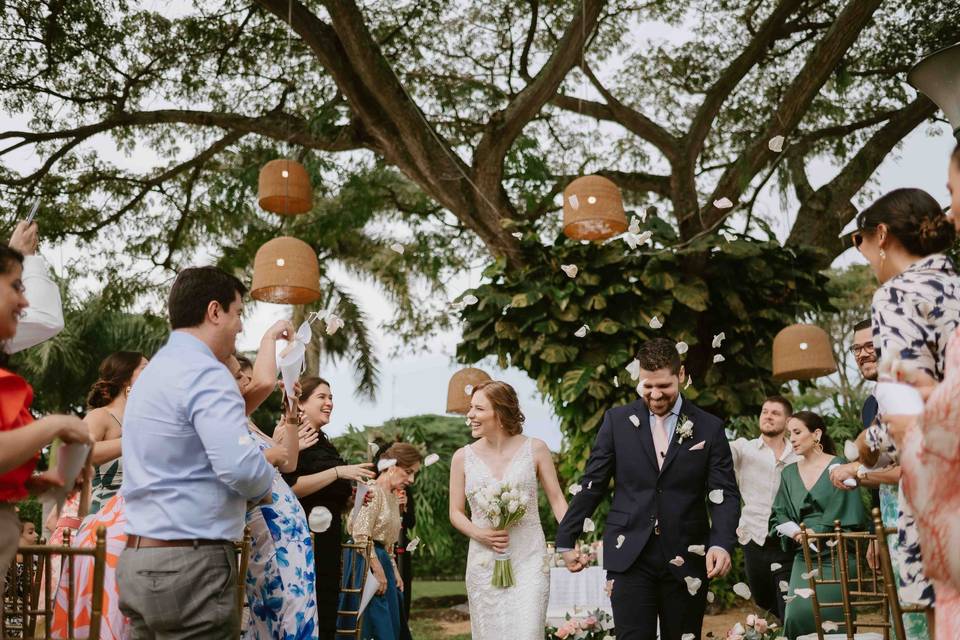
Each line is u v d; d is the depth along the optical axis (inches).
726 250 366.0
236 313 122.7
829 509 205.8
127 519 113.3
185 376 113.4
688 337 369.7
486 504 188.4
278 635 151.9
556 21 493.4
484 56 499.2
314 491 197.9
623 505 176.9
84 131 458.3
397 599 266.8
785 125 394.9
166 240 521.7
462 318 382.6
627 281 370.9
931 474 83.9
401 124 399.2
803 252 387.5
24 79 455.8
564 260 370.3
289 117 460.4
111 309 528.7
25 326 142.2
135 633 112.0
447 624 483.8
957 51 177.8
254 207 506.0
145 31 462.9
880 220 115.0
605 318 367.9
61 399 858.8
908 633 147.3
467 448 202.8
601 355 370.0
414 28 480.4
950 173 100.2
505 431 200.7
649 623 171.8
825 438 222.5
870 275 901.8
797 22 462.9
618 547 174.7
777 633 234.8
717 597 399.5
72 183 494.9
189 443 112.3
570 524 181.8
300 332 153.0
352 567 222.5
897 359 92.8
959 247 400.5
